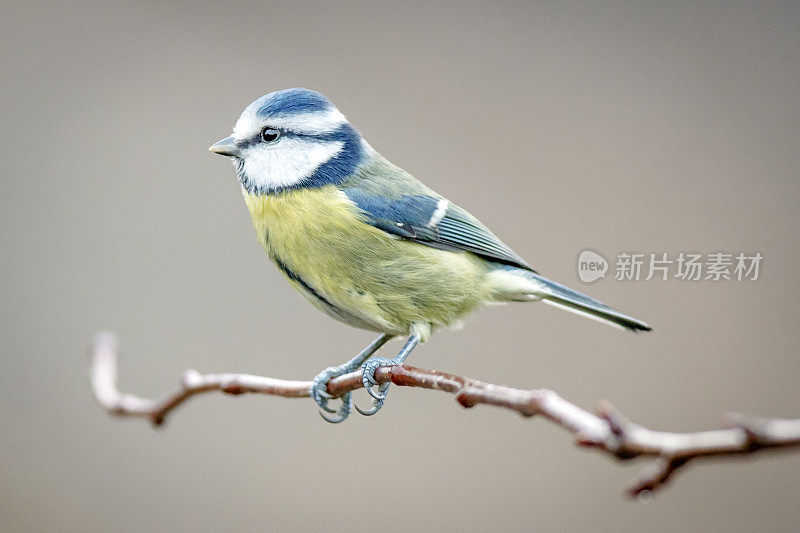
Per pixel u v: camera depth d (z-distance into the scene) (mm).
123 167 2906
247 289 2883
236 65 2922
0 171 2904
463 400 2678
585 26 2934
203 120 2914
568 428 2385
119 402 2773
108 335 2789
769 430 1752
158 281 2885
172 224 2896
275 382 2738
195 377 2754
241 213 2900
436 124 2912
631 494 1961
